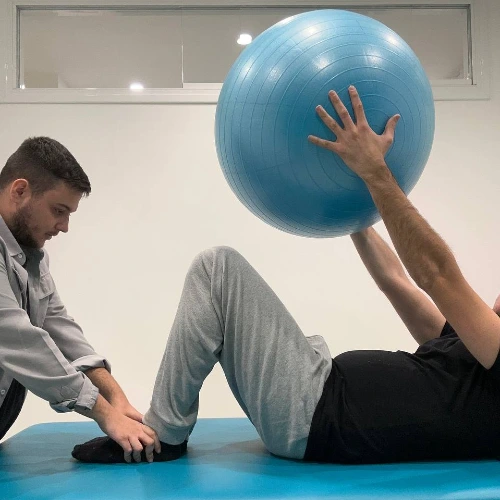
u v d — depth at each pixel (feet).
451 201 11.36
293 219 5.16
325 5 11.49
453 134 11.44
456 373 5.08
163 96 11.21
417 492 4.13
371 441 4.91
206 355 5.08
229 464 5.12
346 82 4.61
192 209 11.10
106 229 11.02
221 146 5.14
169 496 4.19
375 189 4.67
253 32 11.53
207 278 5.15
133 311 10.93
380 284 6.36
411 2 11.53
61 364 5.04
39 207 5.54
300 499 4.05
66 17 11.52
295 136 4.64
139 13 11.50
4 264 5.34
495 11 11.61
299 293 11.07
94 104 11.18
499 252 11.33
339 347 11.04
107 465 5.19
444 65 11.75
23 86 11.45
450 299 4.58
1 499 4.28
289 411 4.98
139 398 10.83
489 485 4.28
